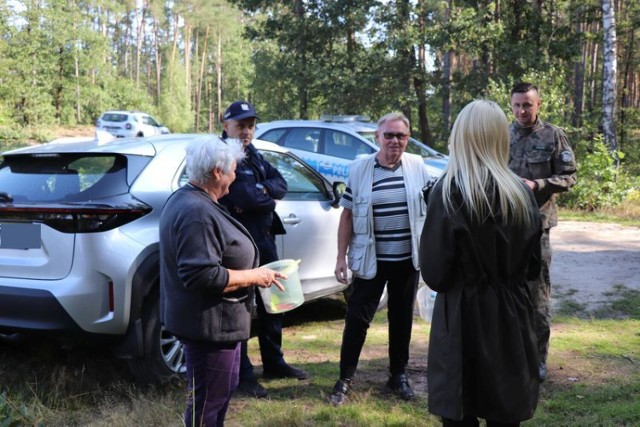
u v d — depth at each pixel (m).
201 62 75.50
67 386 4.14
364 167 4.09
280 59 23.55
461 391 2.56
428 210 2.66
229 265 2.84
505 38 19.16
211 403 2.89
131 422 3.58
